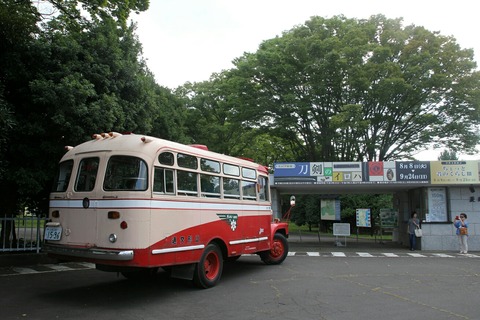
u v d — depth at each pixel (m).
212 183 8.90
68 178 7.69
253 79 27.14
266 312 6.64
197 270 8.17
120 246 6.70
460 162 18.69
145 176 7.01
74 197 7.38
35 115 11.46
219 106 29.05
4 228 11.74
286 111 26.67
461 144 26.75
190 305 7.07
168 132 20.52
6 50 11.30
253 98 27.09
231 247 9.34
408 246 20.59
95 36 12.98
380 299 7.63
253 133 29.28
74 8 12.22
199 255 8.19
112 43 13.23
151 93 15.77
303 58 25.45
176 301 7.34
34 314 6.40
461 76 24.88
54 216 7.68
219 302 7.29
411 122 27.06
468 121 25.91
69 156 7.88
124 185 6.96
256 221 10.68
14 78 11.16
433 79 24.00
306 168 19.39
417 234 18.33
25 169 11.57
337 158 28.45
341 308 6.93
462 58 24.98
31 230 12.23
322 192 23.53
